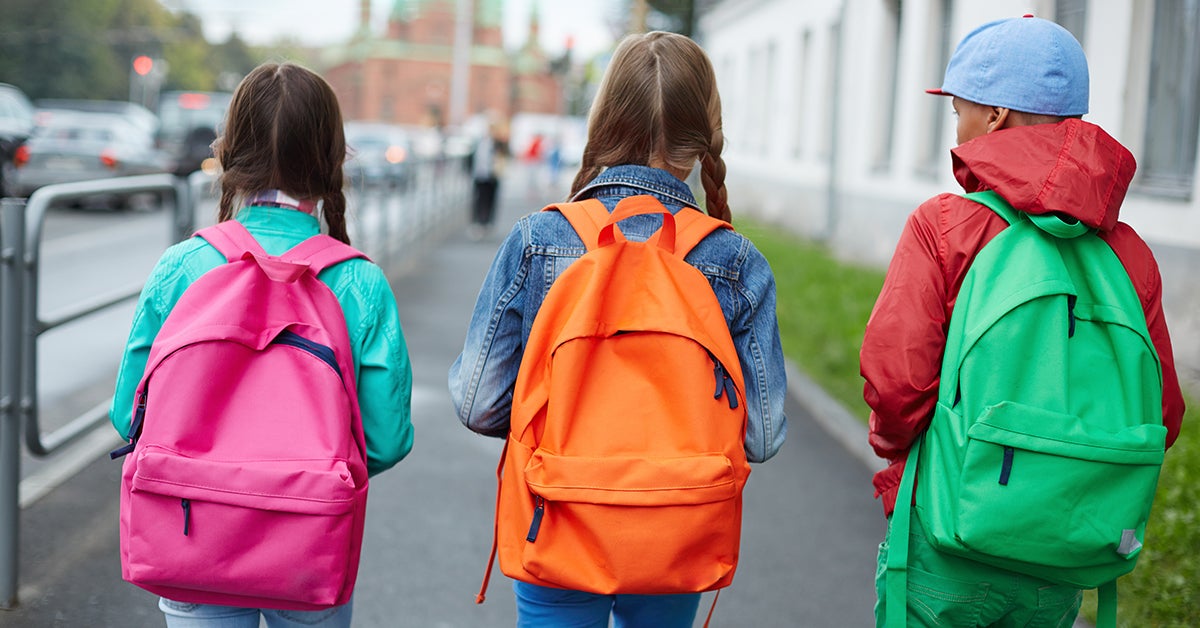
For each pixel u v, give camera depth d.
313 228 2.54
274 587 2.24
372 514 5.49
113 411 2.46
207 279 2.36
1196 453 5.99
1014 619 2.42
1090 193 2.31
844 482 6.45
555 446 2.21
